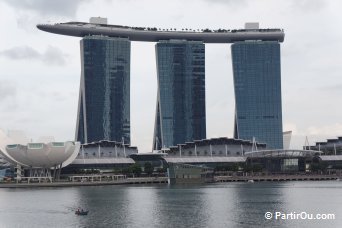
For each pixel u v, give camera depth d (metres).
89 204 188.25
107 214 159.12
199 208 171.25
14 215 161.00
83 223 142.88
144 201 196.50
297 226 134.00
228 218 147.25
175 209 169.00
